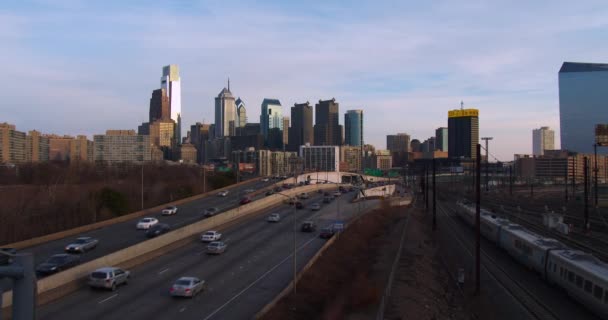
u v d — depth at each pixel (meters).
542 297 41.66
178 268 49.34
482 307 38.97
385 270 50.34
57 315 32.28
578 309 37.78
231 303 37.09
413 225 89.75
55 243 59.56
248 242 67.12
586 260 40.84
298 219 93.62
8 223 71.00
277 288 42.34
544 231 75.75
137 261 50.41
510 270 53.31
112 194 89.69
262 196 129.75
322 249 59.16
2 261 9.28
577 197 131.25
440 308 38.38
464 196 166.12
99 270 39.84
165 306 35.53
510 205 126.12
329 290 45.19
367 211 110.75
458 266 55.88
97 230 70.50
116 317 32.28
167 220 81.75
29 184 125.25
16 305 9.20
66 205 84.19
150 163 194.25
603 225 79.31
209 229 73.00
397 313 34.25
